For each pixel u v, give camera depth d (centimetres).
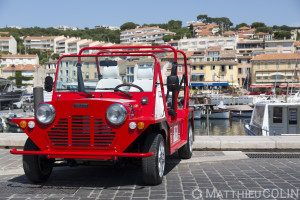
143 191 543
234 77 9888
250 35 17875
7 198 512
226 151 900
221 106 6159
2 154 907
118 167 595
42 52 19338
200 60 10362
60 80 675
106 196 517
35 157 582
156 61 645
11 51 17862
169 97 713
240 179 613
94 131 543
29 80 12306
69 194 531
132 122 532
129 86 639
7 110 5688
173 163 769
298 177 625
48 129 557
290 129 1859
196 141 913
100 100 543
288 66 9388
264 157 832
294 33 18612
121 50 691
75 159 559
